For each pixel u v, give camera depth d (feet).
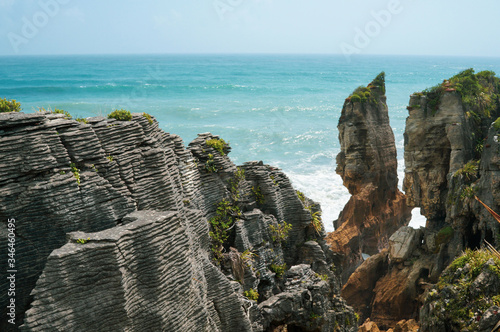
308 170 249.55
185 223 67.26
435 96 149.18
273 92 547.49
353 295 146.82
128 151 71.05
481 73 169.07
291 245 103.04
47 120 61.00
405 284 135.74
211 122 354.95
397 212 178.81
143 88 497.87
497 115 158.71
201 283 68.18
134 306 57.16
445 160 148.87
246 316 75.77
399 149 285.43
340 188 222.69
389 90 594.65
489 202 118.83
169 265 60.64
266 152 280.92
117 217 65.31
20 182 57.93
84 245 53.62
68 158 61.67
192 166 86.99
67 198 60.29
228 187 93.76
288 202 102.94
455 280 93.09
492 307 81.35
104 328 54.24
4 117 56.80
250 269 86.94
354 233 164.14
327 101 476.95
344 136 169.27
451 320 88.38
